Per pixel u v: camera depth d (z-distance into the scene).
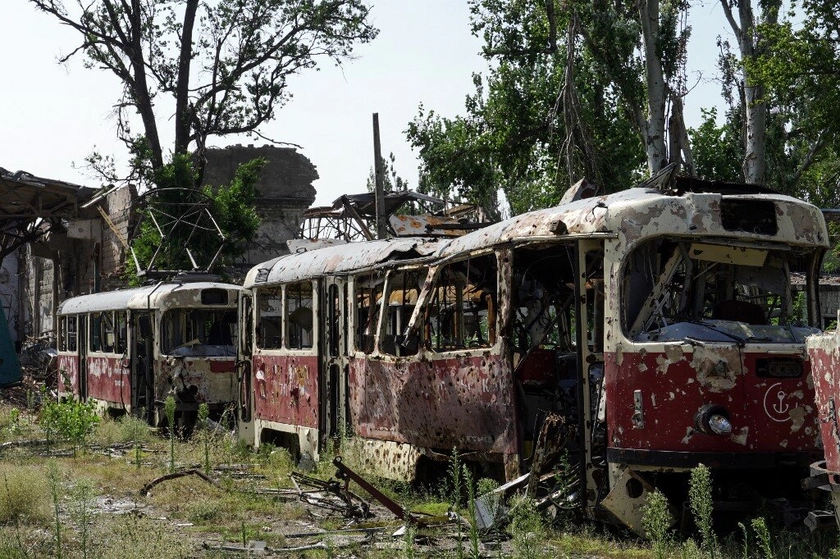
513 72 26.86
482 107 27.58
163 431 19.45
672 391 8.78
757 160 24.92
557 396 10.45
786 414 8.82
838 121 21.14
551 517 9.23
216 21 36.56
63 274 40.97
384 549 8.52
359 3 36.59
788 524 8.76
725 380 8.73
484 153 27.30
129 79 36.41
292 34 36.88
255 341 16.89
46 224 40.97
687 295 9.36
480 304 11.66
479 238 10.84
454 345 11.55
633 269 9.21
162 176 32.06
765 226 9.43
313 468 14.13
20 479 10.95
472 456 10.76
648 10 23.75
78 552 8.36
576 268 9.41
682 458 8.70
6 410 25.05
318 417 14.32
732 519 9.12
